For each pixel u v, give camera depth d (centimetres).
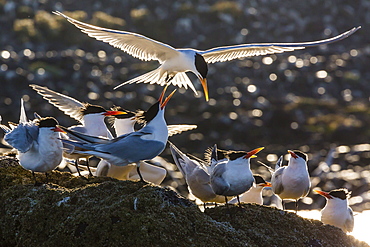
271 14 3481
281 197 902
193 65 1002
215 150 917
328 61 3011
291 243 744
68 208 734
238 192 770
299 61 2911
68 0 3416
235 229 745
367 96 2784
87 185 770
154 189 727
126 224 690
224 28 3288
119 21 3266
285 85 2708
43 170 803
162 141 799
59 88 2380
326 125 2333
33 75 2384
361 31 3516
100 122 938
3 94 2288
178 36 3238
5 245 762
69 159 948
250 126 2266
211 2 3516
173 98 2375
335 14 3594
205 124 2248
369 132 2284
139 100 2359
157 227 689
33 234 737
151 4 3428
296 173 870
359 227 1112
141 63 2667
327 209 955
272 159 2019
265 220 763
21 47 2773
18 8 2998
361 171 1886
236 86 2562
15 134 777
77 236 702
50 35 2878
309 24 3512
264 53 1116
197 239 698
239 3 3488
